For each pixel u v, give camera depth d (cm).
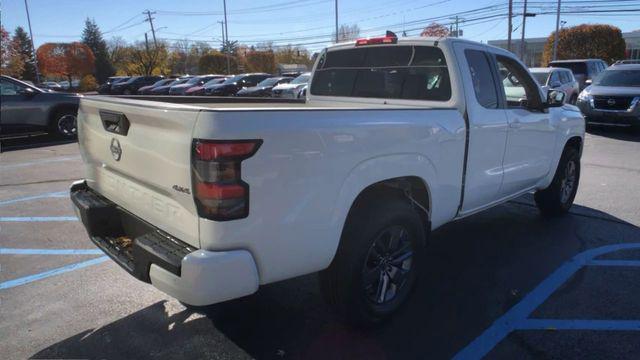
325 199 282
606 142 1198
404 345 322
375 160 309
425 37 420
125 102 304
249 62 7769
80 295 394
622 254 472
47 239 526
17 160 1020
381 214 319
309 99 534
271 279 272
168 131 262
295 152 264
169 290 259
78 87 7144
